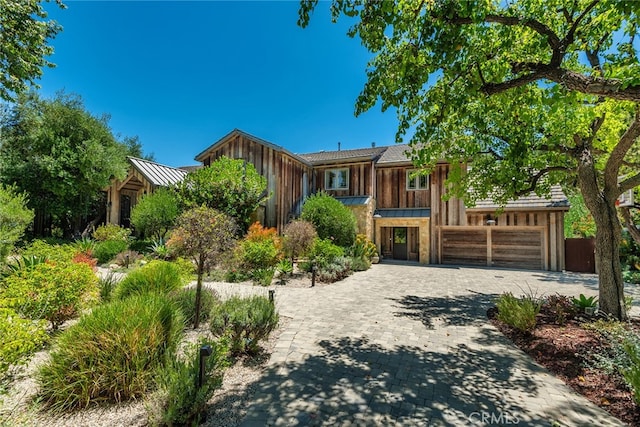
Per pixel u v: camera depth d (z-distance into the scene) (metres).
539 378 3.88
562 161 8.04
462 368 4.15
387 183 18.45
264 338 4.98
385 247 18.67
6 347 3.18
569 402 3.33
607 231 6.27
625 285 10.96
